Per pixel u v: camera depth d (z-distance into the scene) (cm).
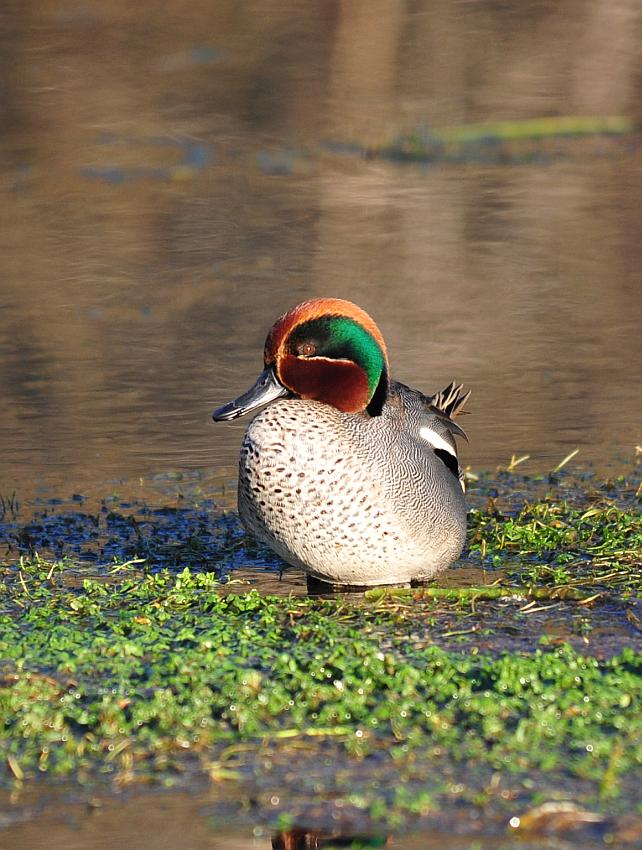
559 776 661
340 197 2414
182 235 2217
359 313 928
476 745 693
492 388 1556
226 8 3341
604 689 741
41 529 1152
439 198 2417
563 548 1059
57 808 661
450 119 2902
